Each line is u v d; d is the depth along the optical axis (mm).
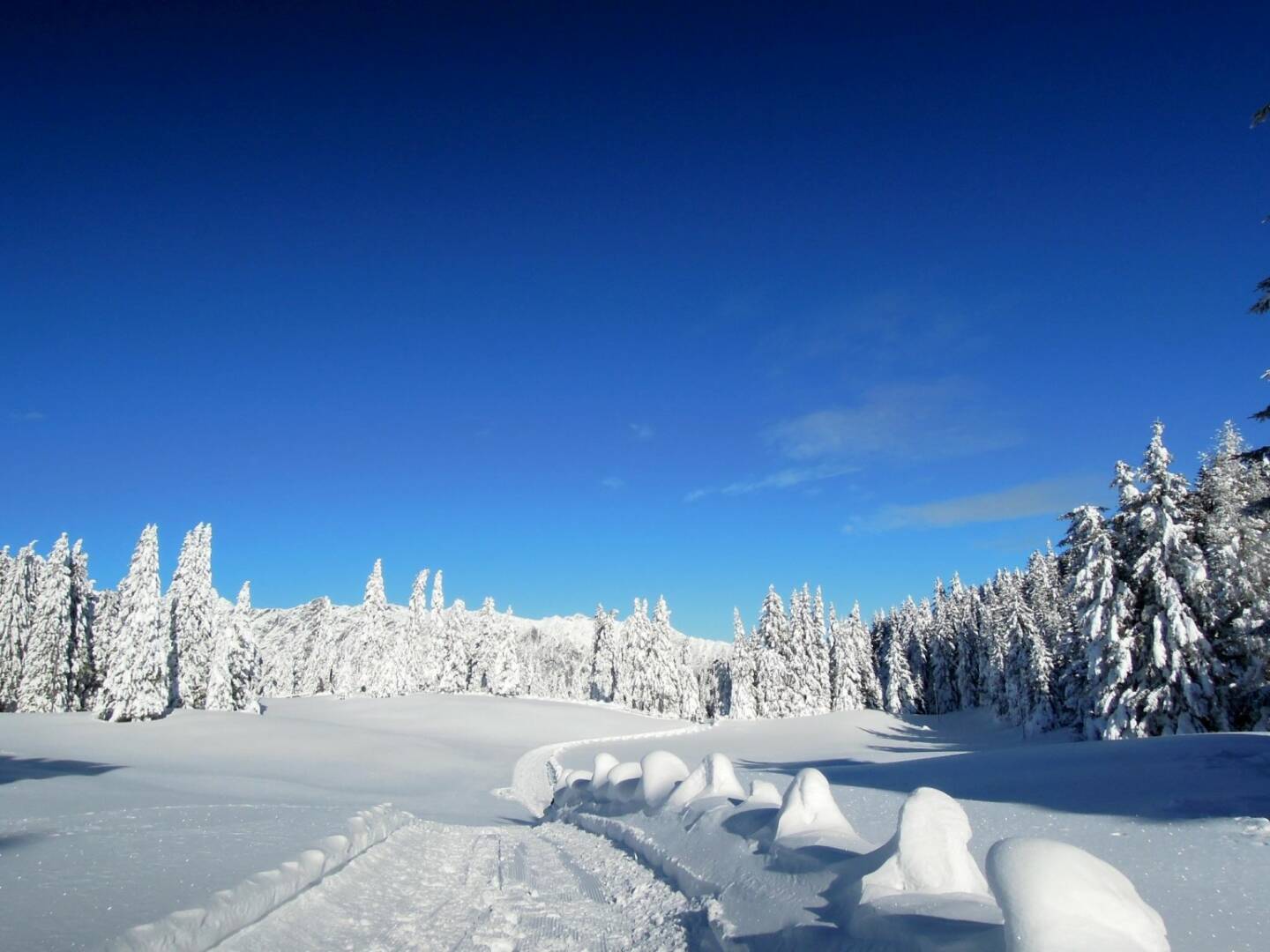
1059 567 33344
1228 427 30484
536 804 28734
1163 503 28797
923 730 61781
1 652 59125
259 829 10391
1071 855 3748
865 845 6273
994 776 16453
